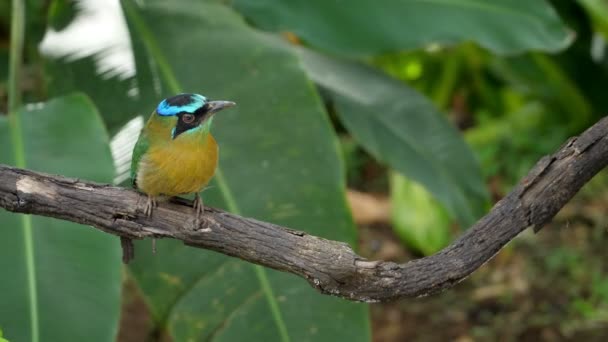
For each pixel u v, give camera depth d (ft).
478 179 41.78
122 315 59.93
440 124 42.60
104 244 29.86
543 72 65.16
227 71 36.22
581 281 63.16
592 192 72.02
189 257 33.35
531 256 66.74
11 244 29.58
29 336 28.19
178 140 25.50
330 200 33.58
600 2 56.59
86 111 32.12
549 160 22.45
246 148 34.47
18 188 24.48
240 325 32.19
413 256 68.59
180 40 37.11
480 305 62.64
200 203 24.62
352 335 31.81
